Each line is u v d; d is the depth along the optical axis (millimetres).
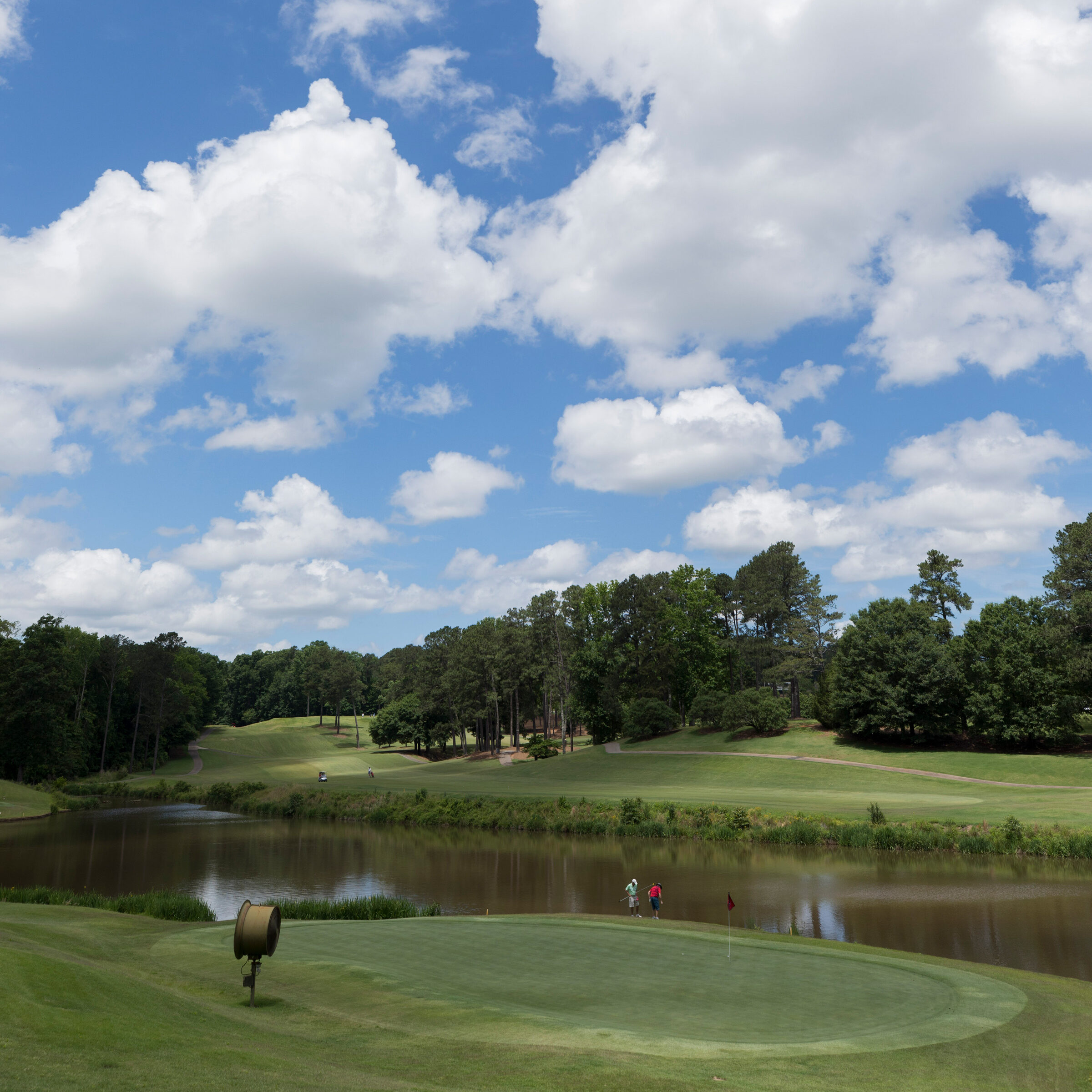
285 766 134500
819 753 88750
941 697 85688
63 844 60969
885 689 86938
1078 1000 18453
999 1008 17297
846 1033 15469
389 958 22016
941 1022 16266
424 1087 11570
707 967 21141
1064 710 78188
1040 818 50406
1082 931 29406
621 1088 12039
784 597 125500
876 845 50250
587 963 21594
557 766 102750
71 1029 11328
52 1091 8977
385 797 81000
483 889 41438
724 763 89562
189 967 20688
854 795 68812
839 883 39562
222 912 36469
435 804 75500
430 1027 15523
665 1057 13711
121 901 33375
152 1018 13102
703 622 124875
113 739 128750
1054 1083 13289
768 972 20594
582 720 123688
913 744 88188
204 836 65312
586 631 130250
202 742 165375
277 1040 13594
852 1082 12750
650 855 51219
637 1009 17219
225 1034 13242
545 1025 15648
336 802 81938
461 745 159500
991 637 84188
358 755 153125
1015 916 32000
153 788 100438
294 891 41719
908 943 28172
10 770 100438
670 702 123500
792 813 56906
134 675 131125
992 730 80750
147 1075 10078
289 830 68938
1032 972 23875
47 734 98875
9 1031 10758
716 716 106938
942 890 37219
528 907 36656
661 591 120625
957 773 76188
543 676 132375
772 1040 14961
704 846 54656
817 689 119812
